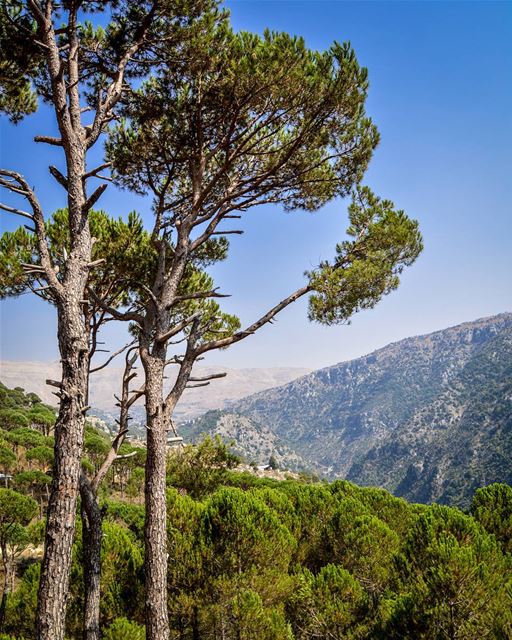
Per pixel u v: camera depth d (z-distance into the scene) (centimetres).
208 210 794
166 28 702
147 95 748
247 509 1052
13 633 917
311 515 1454
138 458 3550
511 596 752
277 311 746
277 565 1040
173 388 676
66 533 459
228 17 715
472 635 741
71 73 605
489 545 909
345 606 927
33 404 7819
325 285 743
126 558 1007
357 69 731
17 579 1677
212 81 706
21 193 541
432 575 786
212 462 1970
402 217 830
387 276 823
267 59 663
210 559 998
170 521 1055
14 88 718
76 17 629
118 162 792
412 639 788
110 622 936
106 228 823
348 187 907
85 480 617
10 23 647
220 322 970
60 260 782
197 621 967
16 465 3198
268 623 888
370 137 838
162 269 769
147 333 733
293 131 807
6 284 750
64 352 509
